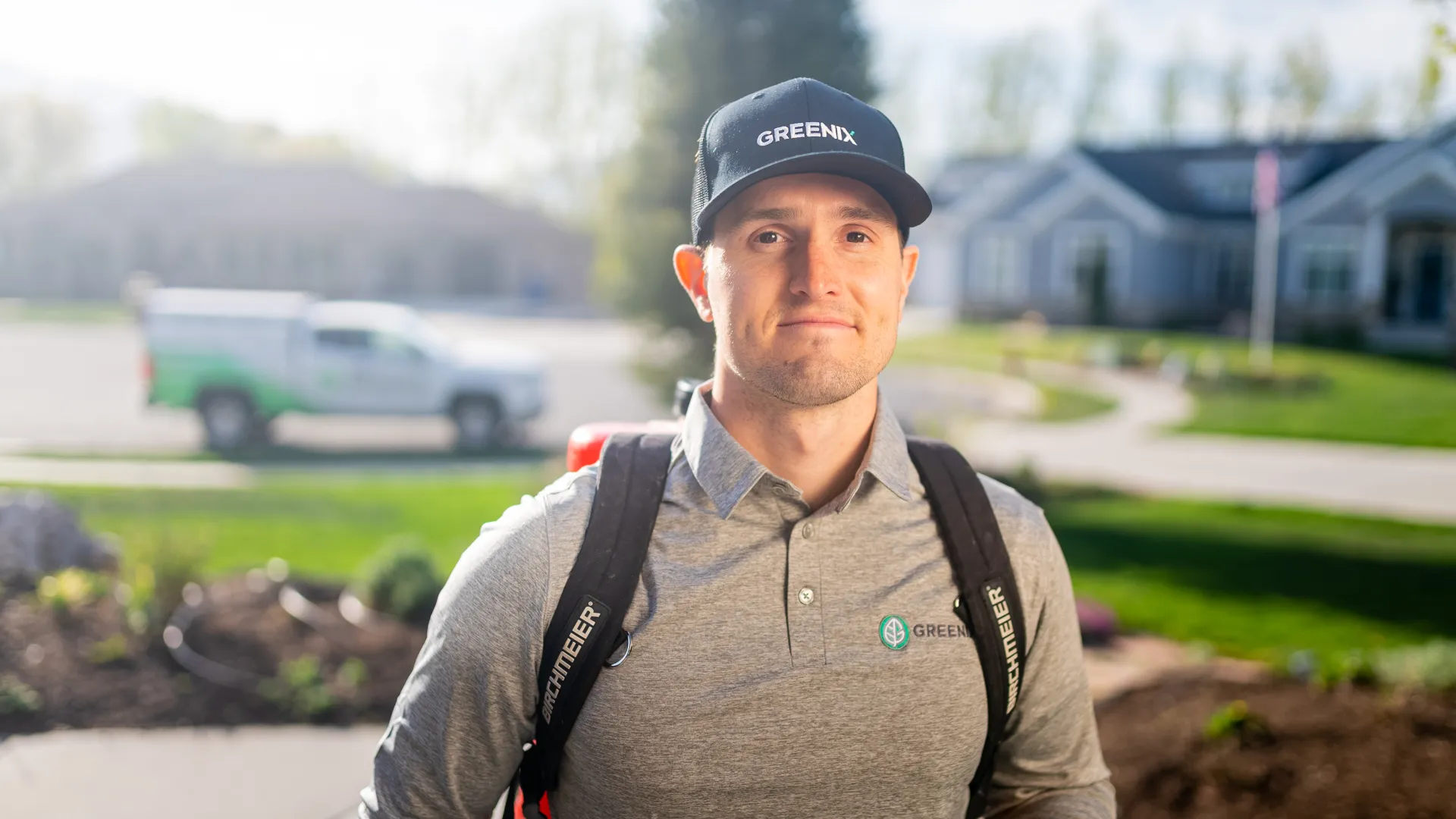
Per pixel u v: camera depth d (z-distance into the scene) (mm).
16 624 5750
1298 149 39750
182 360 15844
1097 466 15789
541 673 1508
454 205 56375
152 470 14000
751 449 1591
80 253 57156
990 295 40719
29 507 7148
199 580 5961
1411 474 15320
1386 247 34125
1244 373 25984
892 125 1617
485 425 16719
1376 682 5043
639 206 13094
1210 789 3973
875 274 1531
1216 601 7891
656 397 13633
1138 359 29188
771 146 1510
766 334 1515
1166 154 41688
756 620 1481
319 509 11086
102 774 4383
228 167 59344
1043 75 81312
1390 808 3668
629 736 1453
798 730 1457
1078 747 1746
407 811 1593
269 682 5230
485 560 1546
